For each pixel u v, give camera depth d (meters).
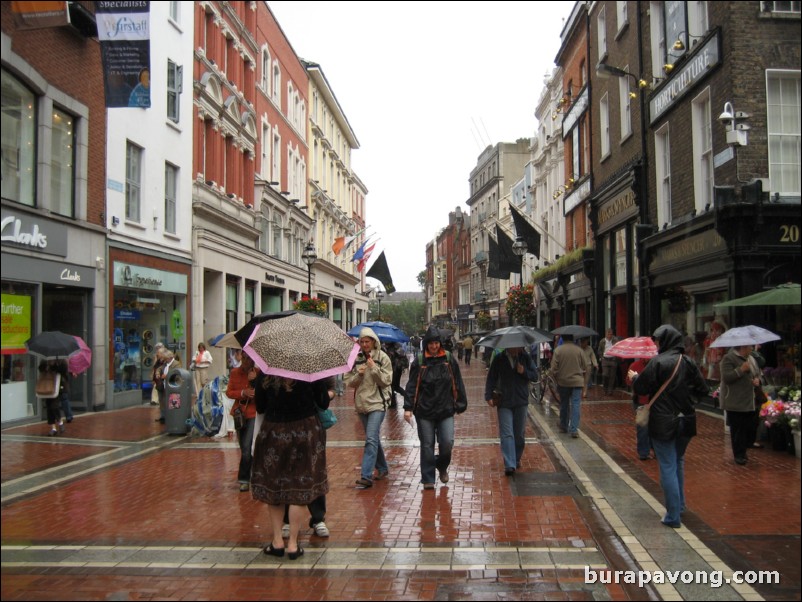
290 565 5.50
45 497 7.78
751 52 13.34
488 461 9.84
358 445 11.30
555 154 34.56
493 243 31.00
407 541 6.10
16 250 12.26
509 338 8.62
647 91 18.80
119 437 12.09
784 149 13.24
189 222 21.88
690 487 7.93
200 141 23.16
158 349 14.33
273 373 5.48
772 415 9.73
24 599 4.81
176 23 20.64
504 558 5.61
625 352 10.72
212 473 9.09
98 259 15.94
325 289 44.66
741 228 12.82
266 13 31.62
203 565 5.51
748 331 9.25
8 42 5.56
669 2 17.08
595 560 5.54
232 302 26.62
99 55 15.23
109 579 5.21
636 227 18.69
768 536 6.08
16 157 11.87
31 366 12.02
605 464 9.43
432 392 8.06
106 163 16.41
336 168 50.34
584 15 26.62
